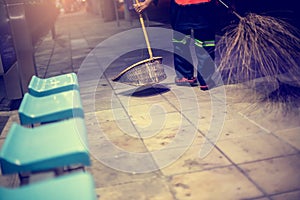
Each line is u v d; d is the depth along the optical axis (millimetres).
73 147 1757
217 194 2221
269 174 2396
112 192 2336
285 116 3361
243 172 2453
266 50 3912
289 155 2631
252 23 3934
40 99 2666
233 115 3527
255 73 4305
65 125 2088
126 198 2254
